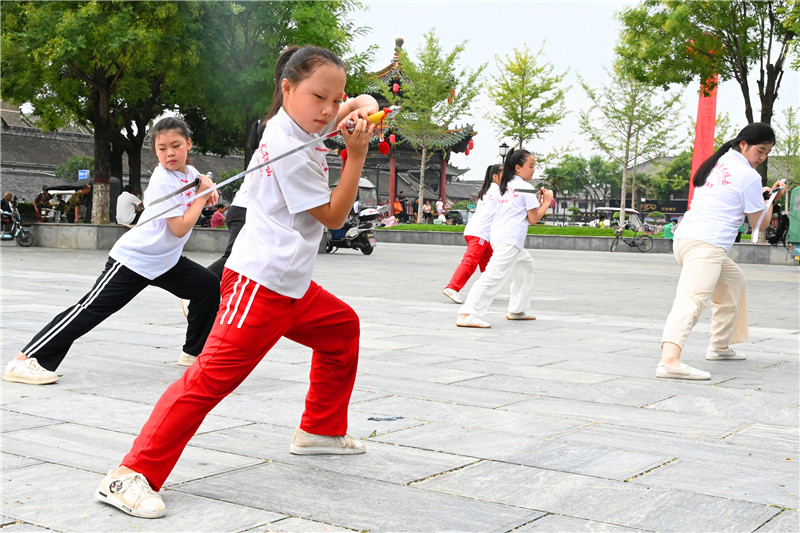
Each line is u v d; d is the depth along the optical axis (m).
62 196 29.33
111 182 26.36
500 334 7.16
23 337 6.43
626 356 6.05
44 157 54.84
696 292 5.32
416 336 6.93
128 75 21.44
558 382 5.02
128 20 18.53
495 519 2.70
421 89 37.94
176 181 4.66
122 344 6.25
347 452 3.41
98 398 4.42
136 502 2.69
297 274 2.90
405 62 37.78
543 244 30.22
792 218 21.08
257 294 2.84
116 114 25.12
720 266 5.37
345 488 2.99
